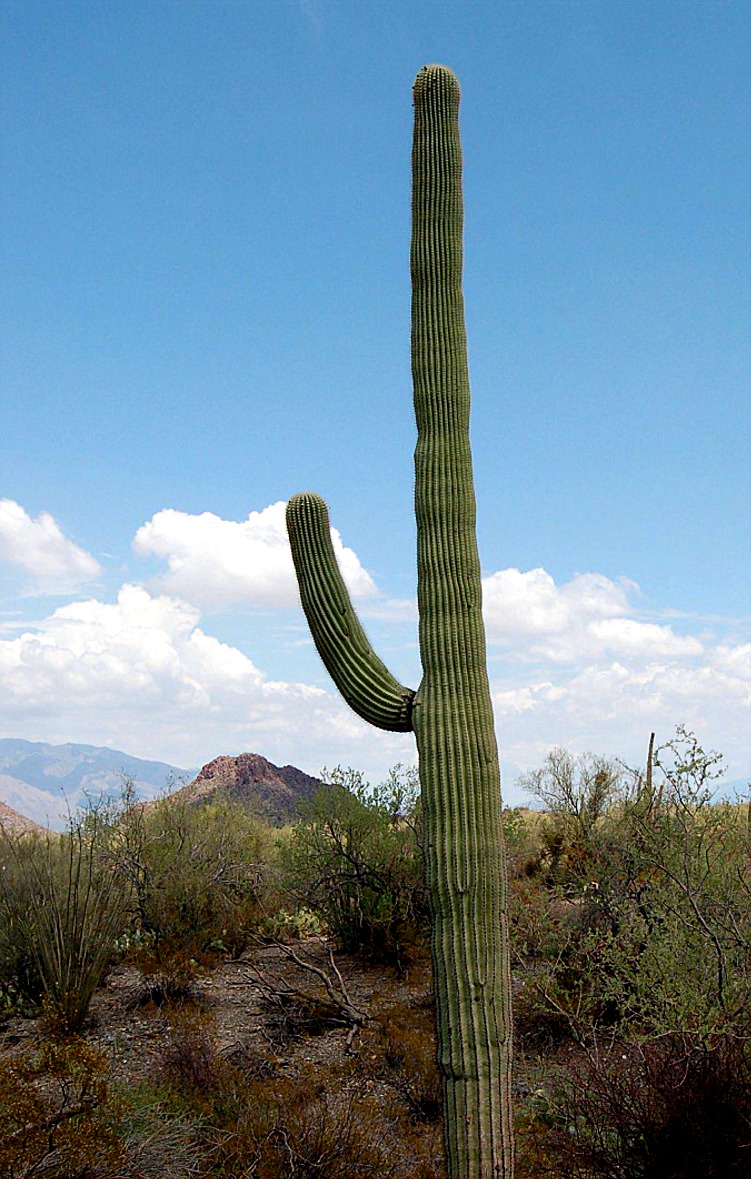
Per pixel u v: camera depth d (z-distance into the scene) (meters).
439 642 4.87
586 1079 5.11
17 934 7.84
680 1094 4.65
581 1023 5.82
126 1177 4.36
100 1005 7.91
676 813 6.61
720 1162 4.48
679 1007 5.01
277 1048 6.91
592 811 9.36
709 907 5.89
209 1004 8.08
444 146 5.59
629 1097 4.80
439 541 5.02
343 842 10.36
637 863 6.79
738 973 5.24
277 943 8.59
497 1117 4.31
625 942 5.78
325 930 10.59
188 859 10.17
